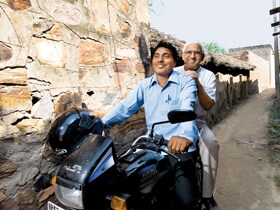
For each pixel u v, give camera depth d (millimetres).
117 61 3506
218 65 8758
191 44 2924
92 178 1430
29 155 2332
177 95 2129
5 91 2174
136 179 1681
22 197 2270
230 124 9047
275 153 5570
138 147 1961
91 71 3070
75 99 2832
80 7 2912
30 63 2367
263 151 5770
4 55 2170
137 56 3932
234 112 11305
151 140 1910
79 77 2908
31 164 2348
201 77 2949
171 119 1656
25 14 2328
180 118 1629
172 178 1944
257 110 11797
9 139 2186
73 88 2807
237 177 4398
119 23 3555
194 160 2275
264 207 3400
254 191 3857
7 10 2189
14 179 2211
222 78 10750
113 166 1540
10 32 2213
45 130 2477
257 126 8477
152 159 1812
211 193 2721
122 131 3615
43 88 2482
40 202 2420
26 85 2330
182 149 1686
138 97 2289
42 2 2482
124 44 3648
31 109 2371
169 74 2168
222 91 10703
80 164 1460
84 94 2975
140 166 1728
